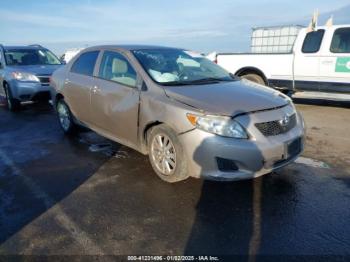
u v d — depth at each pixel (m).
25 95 8.38
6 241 2.93
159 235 2.96
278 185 3.85
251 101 3.63
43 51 10.04
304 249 2.74
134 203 3.52
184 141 3.51
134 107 4.16
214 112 3.38
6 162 4.81
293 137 3.63
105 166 4.54
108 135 4.91
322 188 3.78
